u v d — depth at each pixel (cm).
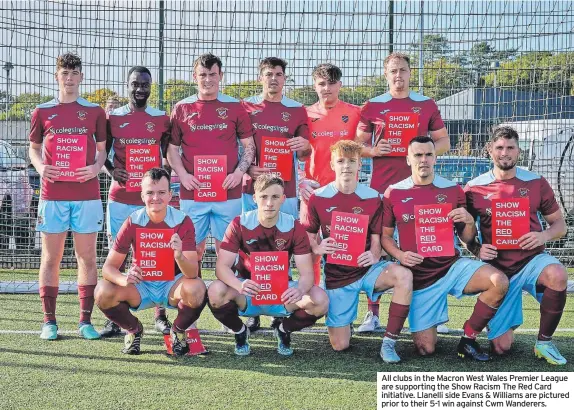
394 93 580
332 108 599
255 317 557
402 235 491
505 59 785
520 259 479
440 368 449
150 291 479
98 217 538
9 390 391
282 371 437
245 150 562
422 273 480
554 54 782
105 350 486
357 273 489
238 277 509
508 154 480
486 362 464
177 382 410
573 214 855
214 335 541
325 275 496
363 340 532
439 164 795
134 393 388
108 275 463
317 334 552
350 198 494
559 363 458
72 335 532
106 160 566
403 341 530
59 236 529
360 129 587
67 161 524
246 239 473
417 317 479
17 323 573
